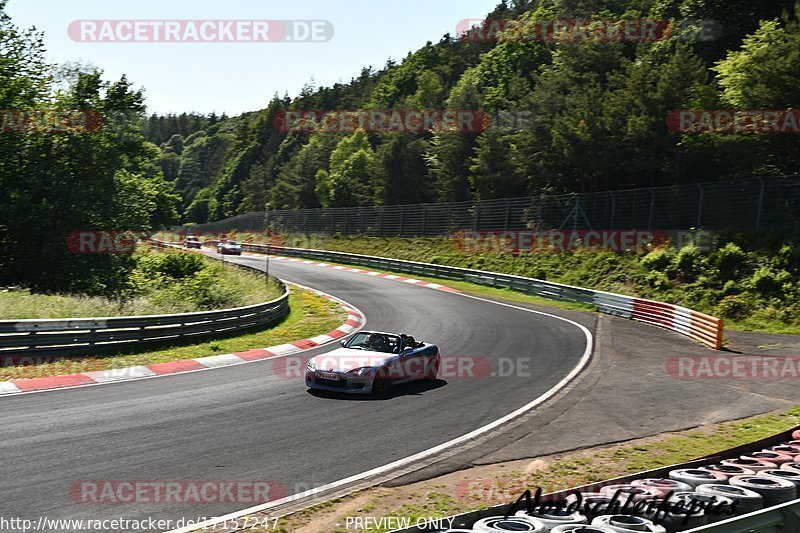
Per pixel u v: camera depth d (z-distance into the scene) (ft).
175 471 26.23
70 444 28.84
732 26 152.05
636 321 82.48
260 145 510.58
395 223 181.47
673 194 112.16
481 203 154.51
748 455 29.89
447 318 82.07
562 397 43.14
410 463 28.94
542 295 105.81
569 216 130.31
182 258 123.95
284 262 174.81
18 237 92.32
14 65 96.53
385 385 42.80
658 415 38.75
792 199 94.94
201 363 50.47
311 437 32.01
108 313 64.49
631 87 131.44
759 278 85.05
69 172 98.84
